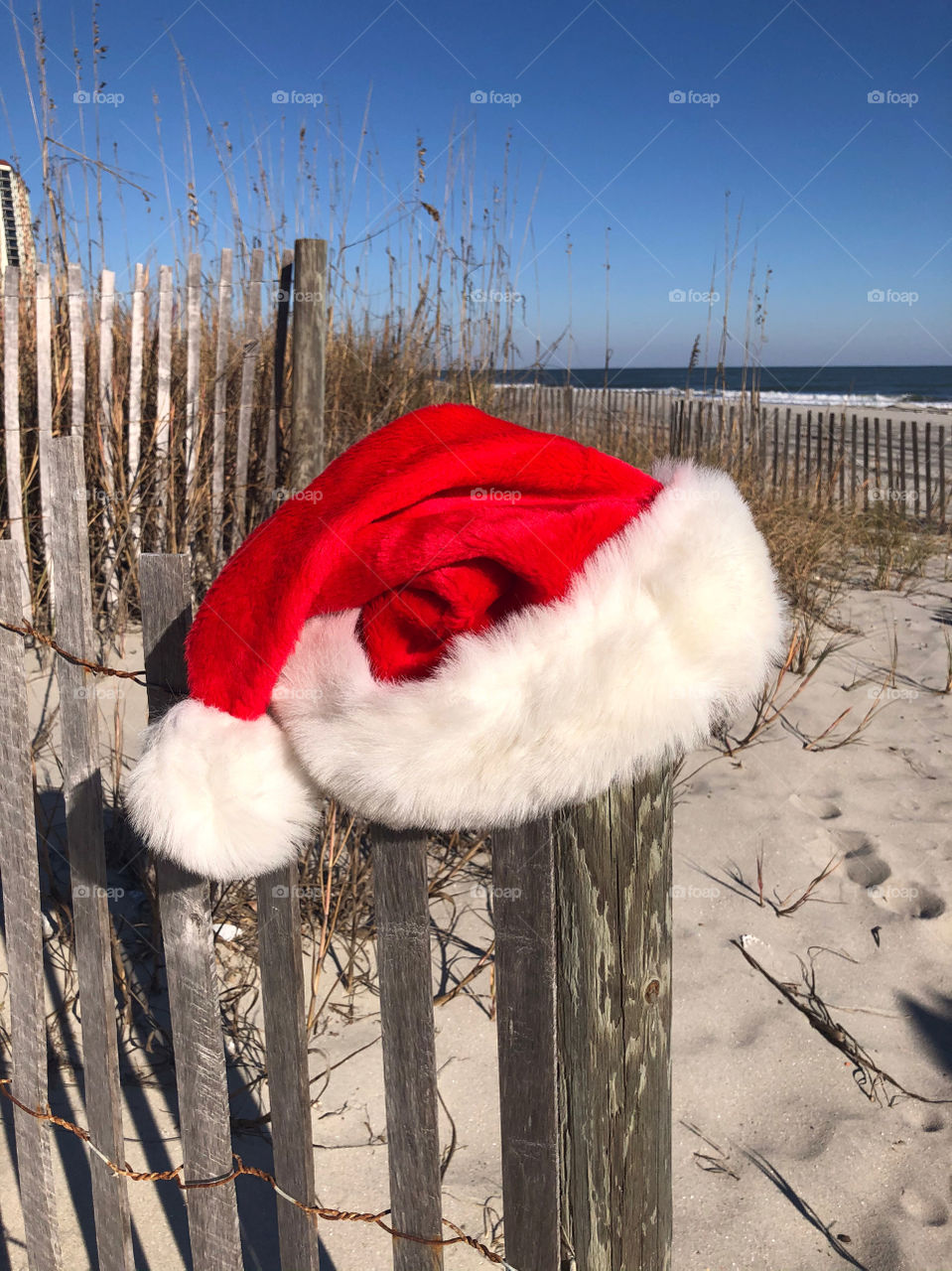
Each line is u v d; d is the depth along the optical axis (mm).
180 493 4320
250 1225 1771
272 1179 1298
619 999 1104
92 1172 1443
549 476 1159
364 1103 2053
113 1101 1382
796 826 3186
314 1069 2143
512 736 906
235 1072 2104
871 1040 2295
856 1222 1820
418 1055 1104
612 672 905
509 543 944
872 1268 1729
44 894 2561
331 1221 1781
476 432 1210
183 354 4590
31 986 1433
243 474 4379
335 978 2432
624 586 938
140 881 2660
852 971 2531
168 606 1133
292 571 972
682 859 3006
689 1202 1856
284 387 4246
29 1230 1580
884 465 11484
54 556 1218
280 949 1168
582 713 906
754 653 1020
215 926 2490
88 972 1352
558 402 7688
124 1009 2256
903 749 3770
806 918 2744
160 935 2348
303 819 1050
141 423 4387
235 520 4395
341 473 1105
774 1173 1928
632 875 1066
